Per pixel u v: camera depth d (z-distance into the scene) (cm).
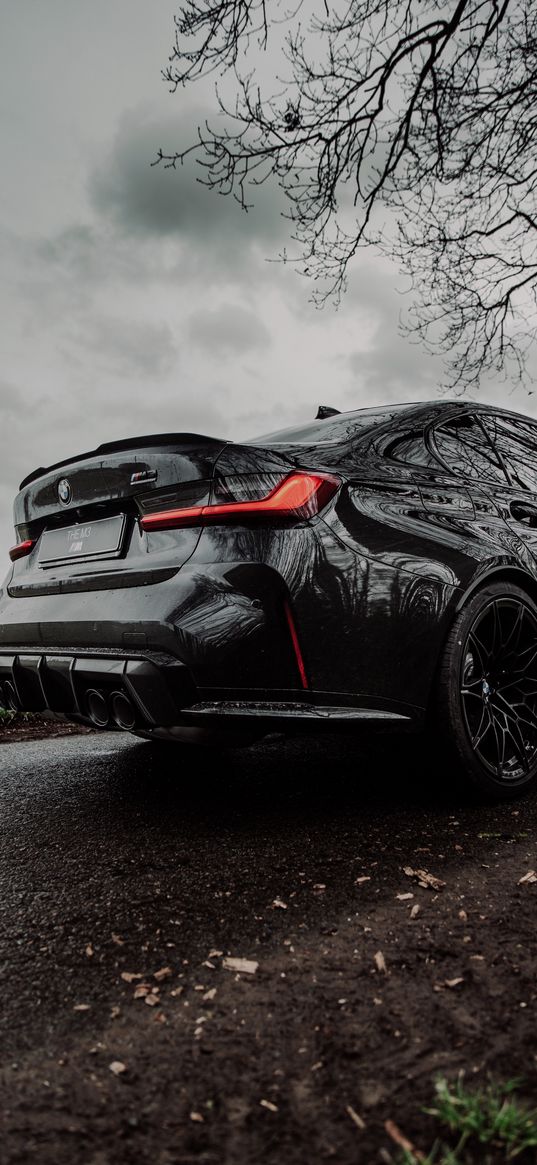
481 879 184
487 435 316
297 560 214
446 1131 100
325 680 216
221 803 255
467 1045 118
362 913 167
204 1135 101
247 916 167
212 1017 129
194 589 208
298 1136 101
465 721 245
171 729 212
